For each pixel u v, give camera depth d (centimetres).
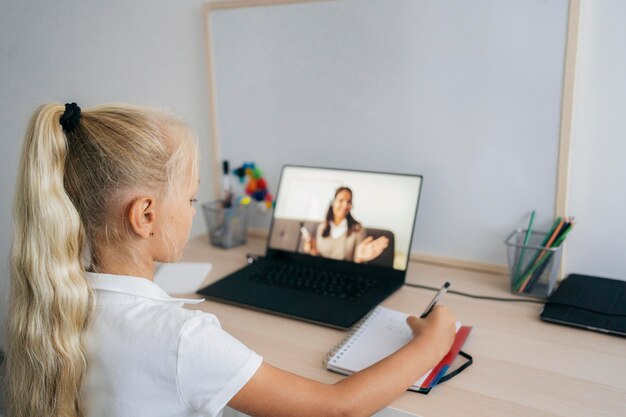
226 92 156
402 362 80
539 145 117
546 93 114
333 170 137
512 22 114
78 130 70
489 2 115
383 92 132
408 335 97
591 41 109
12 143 182
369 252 127
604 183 114
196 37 157
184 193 76
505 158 122
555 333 98
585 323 98
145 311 69
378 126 135
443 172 129
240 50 150
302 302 112
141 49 167
